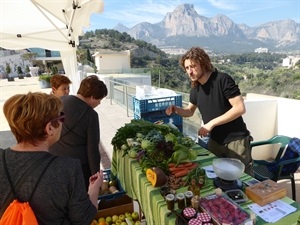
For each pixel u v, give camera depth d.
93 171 1.89
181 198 1.17
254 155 3.53
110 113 7.35
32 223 0.80
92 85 1.86
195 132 3.70
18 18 3.31
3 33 3.64
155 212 1.28
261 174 2.41
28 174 0.84
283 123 3.42
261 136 3.53
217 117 1.84
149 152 1.66
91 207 0.98
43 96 0.92
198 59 1.83
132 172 1.73
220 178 1.36
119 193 2.21
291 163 2.34
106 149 4.50
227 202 1.14
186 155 1.58
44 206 0.84
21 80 27.20
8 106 0.88
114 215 2.12
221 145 1.96
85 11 3.11
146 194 1.42
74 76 6.34
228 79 1.80
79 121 1.82
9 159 0.87
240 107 1.76
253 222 1.02
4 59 41.12
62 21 3.19
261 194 1.18
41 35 4.04
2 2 2.79
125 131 2.17
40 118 0.86
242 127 1.94
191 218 1.07
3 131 5.96
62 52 6.02
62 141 1.84
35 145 0.90
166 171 1.50
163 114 3.96
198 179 1.36
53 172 0.86
